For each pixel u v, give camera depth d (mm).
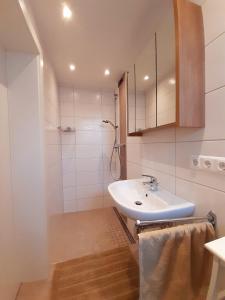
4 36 1100
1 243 1084
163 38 1162
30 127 1331
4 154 1187
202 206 945
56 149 2199
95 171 2898
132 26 1352
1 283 1060
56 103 2322
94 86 2766
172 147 1217
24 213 1360
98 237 2031
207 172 906
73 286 1318
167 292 784
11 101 1294
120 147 2600
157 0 1104
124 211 1065
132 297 1210
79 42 1556
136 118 1690
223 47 797
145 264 772
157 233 778
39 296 1258
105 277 1398
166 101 1125
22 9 885
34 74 1315
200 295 816
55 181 2059
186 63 875
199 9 903
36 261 1395
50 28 1351
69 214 2719
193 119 901
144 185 1532
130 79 1870
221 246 579
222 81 806
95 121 2854
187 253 776
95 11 1189
